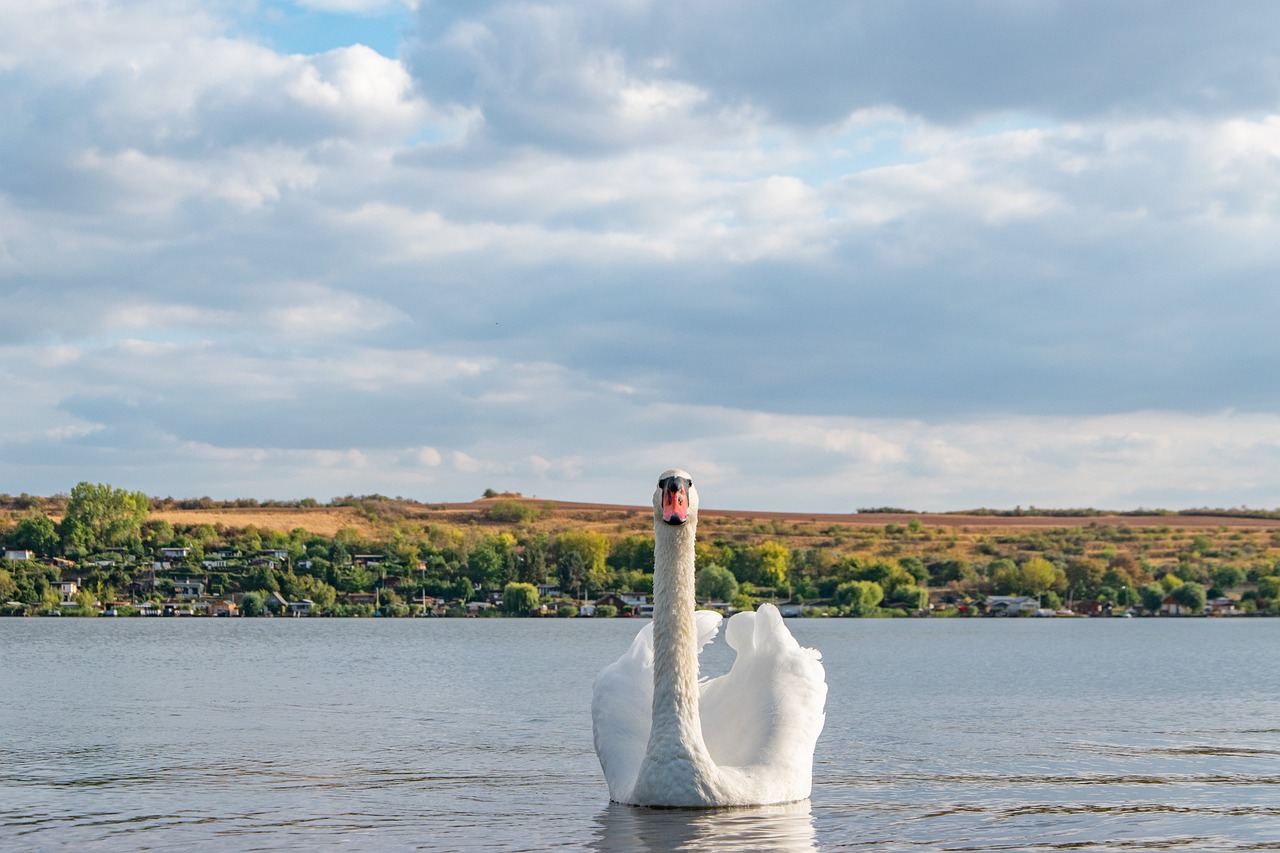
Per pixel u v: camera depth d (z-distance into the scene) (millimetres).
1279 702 41344
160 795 19797
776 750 17219
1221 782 21078
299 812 18141
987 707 38719
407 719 33406
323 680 52375
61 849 15477
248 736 28891
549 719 33469
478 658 75250
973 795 19500
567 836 15859
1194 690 48062
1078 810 18094
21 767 23266
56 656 75250
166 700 40750
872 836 15953
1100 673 62094
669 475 16750
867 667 68938
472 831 16422
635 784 16812
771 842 15211
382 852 15141
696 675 16828
